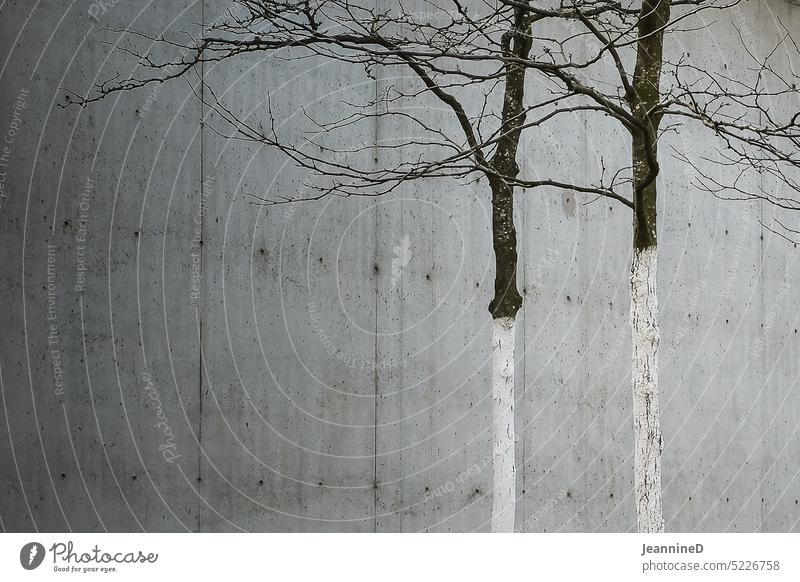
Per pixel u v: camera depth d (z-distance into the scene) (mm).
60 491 6871
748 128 6023
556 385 9039
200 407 7371
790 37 11164
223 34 7645
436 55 5434
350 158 8070
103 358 7070
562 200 9180
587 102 9406
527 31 6500
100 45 7195
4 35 6883
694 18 10281
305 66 7930
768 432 10875
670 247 10000
